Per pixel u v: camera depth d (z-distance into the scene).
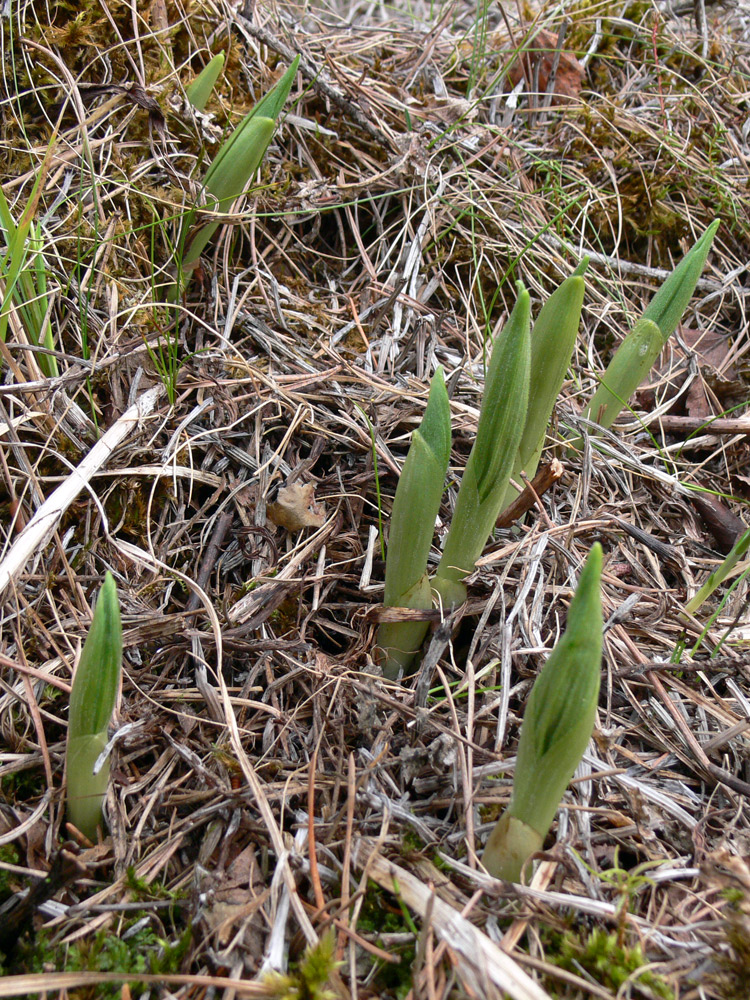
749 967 0.26
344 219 0.49
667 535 0.41
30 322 0.36
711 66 0.58
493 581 0.35
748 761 0.33
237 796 0.30
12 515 0.35
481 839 0.30
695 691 0.34
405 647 0.34
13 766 0.30
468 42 0.59
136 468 0.36
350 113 0.49
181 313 0.42
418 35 0.59
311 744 0.32
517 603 0.34
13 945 0.27
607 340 0.49
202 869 0.28
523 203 0.50
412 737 0.32
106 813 0.30
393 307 0.45
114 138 0.42
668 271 0.52
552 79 0.55
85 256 0.39
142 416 0.37
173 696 0.32
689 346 0.48
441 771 0.31
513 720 0.32
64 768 0.31
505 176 0.51
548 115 0.55
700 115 0.57
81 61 0.42
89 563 0.35
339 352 0.43
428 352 0.44
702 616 0.37
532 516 0.39
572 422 0.42
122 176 0.41
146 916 0.28
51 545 0.35
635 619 0.36
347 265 0.48
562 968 0.27
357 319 0.44
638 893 0.29
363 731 0.32
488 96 0.54
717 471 0.44
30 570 0.34
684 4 0.62
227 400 0.39
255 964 0.27
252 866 0.29
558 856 0.28
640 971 0.26
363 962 0.27
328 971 0.26
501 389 0.29
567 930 0.27
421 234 0.47
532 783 0.27
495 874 0.28
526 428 0.35
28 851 0.29
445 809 0.31
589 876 0.28
